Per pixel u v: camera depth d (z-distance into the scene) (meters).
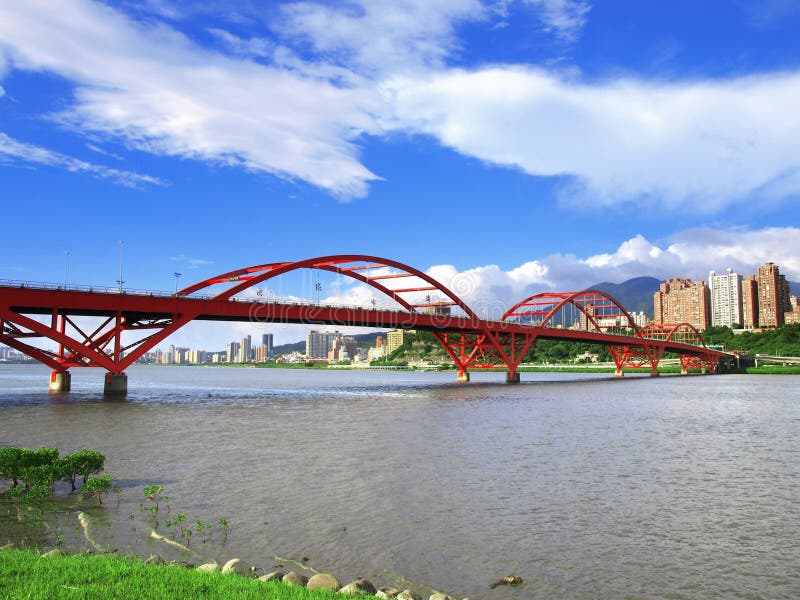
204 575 12.48
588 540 18.88
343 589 13.10
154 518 19.75
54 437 37.53
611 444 38.66
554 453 34.66
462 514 21.31
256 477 26.53
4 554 13.39
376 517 20.64
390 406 65.06
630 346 176.38
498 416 55.16
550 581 15.62
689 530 20.17
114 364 66.12
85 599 10.50
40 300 59.03
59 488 23.73
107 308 63.81
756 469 30.95
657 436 42.97
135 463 29.42
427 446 36.28
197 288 76.56
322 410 59.41
